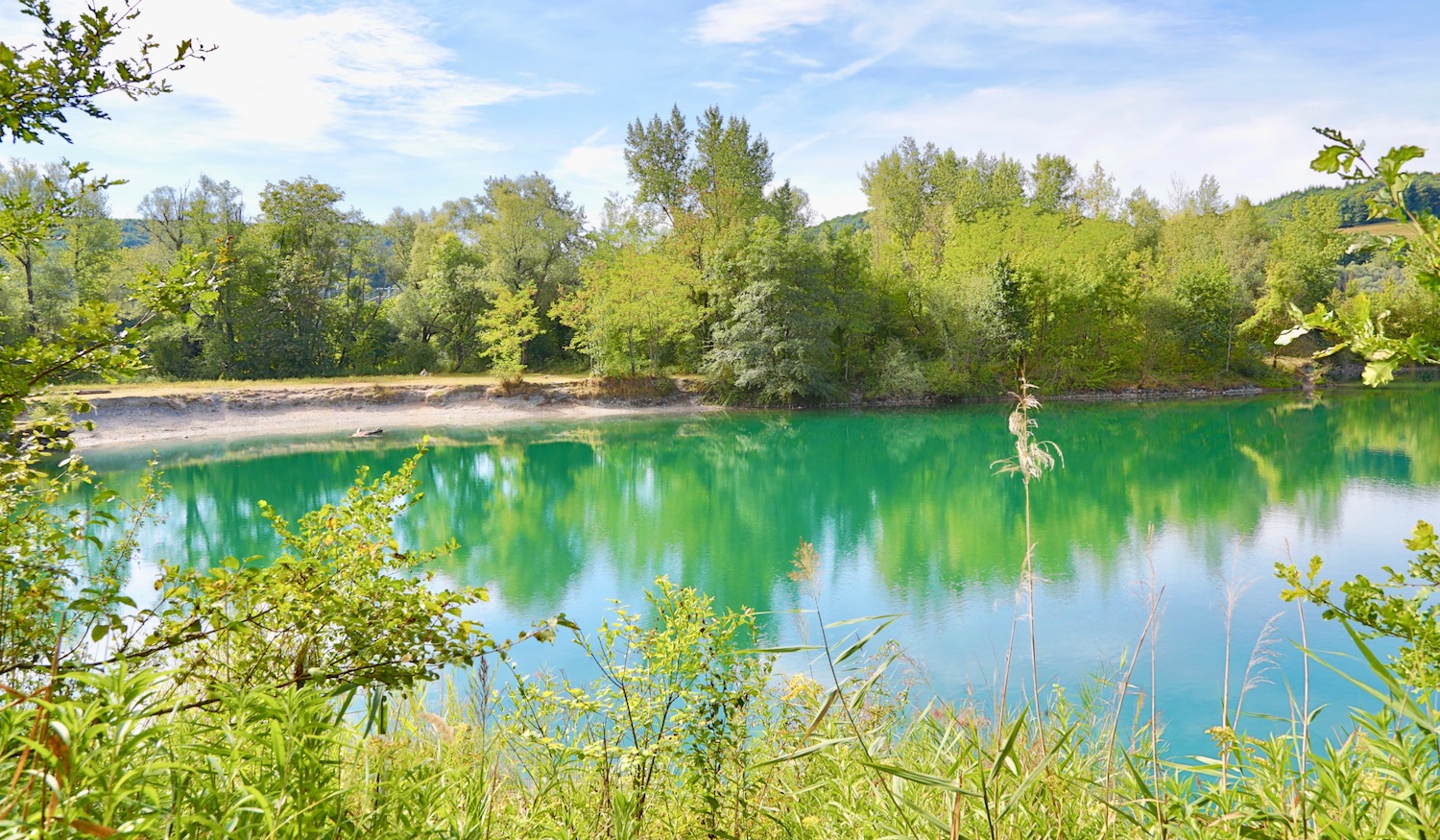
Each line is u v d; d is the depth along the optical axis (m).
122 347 2.76
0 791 1.43
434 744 3.23
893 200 64.94
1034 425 2.36
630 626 3.28
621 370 48.00
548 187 57.41
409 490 3.07
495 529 19.38
